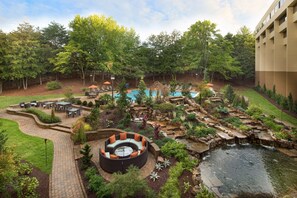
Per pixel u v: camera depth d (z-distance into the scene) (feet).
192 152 41.50
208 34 130.41
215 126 56.44
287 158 41.65
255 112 63.87
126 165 29.66
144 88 73.05
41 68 113.80
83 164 30.83
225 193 29.78
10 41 101.45
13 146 25.43
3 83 106.73
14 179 24.72
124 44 130.62
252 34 159.12
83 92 102.89
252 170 36.73
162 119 58.23
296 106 66.74
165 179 29.01
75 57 113.19
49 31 130.62
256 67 134.62
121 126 47.55
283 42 93.15
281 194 29.68
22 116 60.90
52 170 30.30
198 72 142.00
